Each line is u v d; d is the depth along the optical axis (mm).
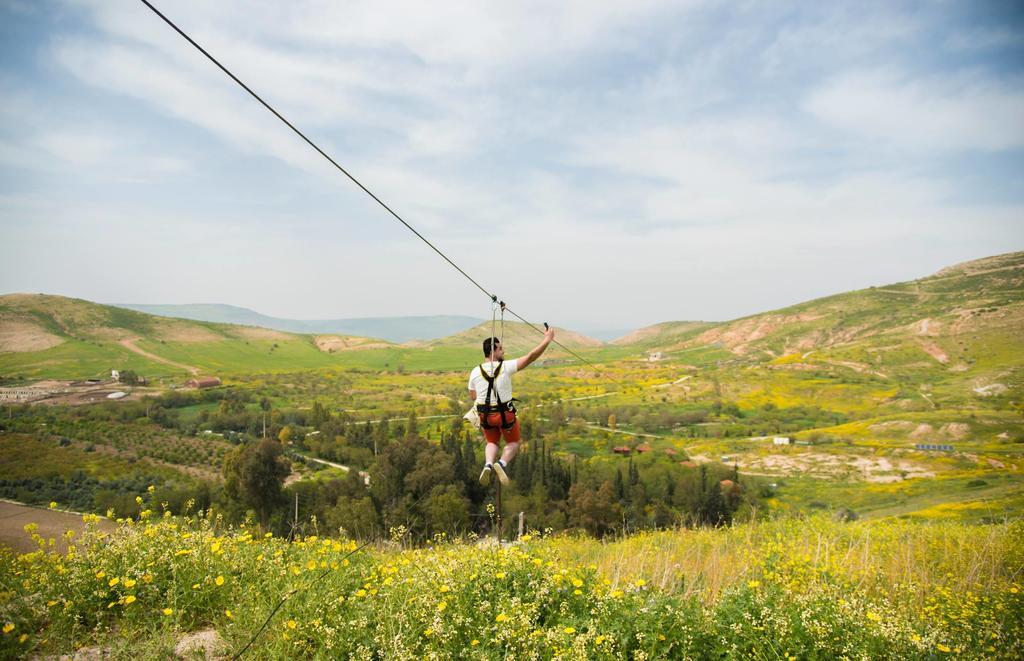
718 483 84562
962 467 109500
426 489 75938
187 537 7043
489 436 7809
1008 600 6953
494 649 5262
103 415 163750
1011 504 35938
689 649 5320
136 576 5988
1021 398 175625
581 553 12250
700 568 9164
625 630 5465
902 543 11797
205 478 109500
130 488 96625
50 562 6285
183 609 5500
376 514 64562
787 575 7961
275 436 149125
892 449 127250
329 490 83625
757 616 5762
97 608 5598
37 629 5359
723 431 170000
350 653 5090
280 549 7449
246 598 5801
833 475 112500
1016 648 5812
